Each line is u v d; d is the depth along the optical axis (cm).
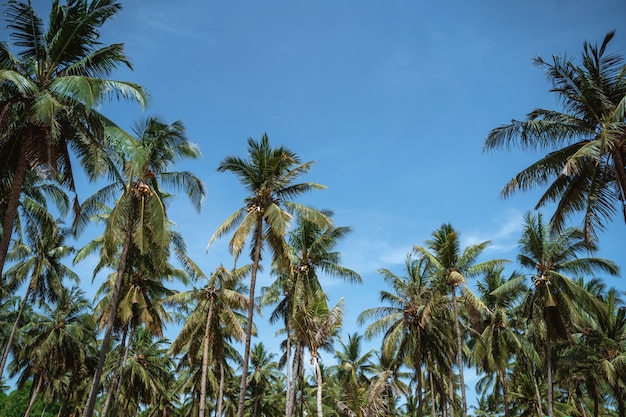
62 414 4409
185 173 2384
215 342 3453
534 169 1786
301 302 2872
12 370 4550
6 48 1552
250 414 5575
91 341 4741
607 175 1717
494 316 3659
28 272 3578
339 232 3228
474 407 5784
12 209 1457
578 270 3034
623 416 3123
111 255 2222
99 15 1593
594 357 3312
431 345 3328
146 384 4197
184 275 3372
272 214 2319
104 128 1680
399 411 5691
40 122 1502
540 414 3972
